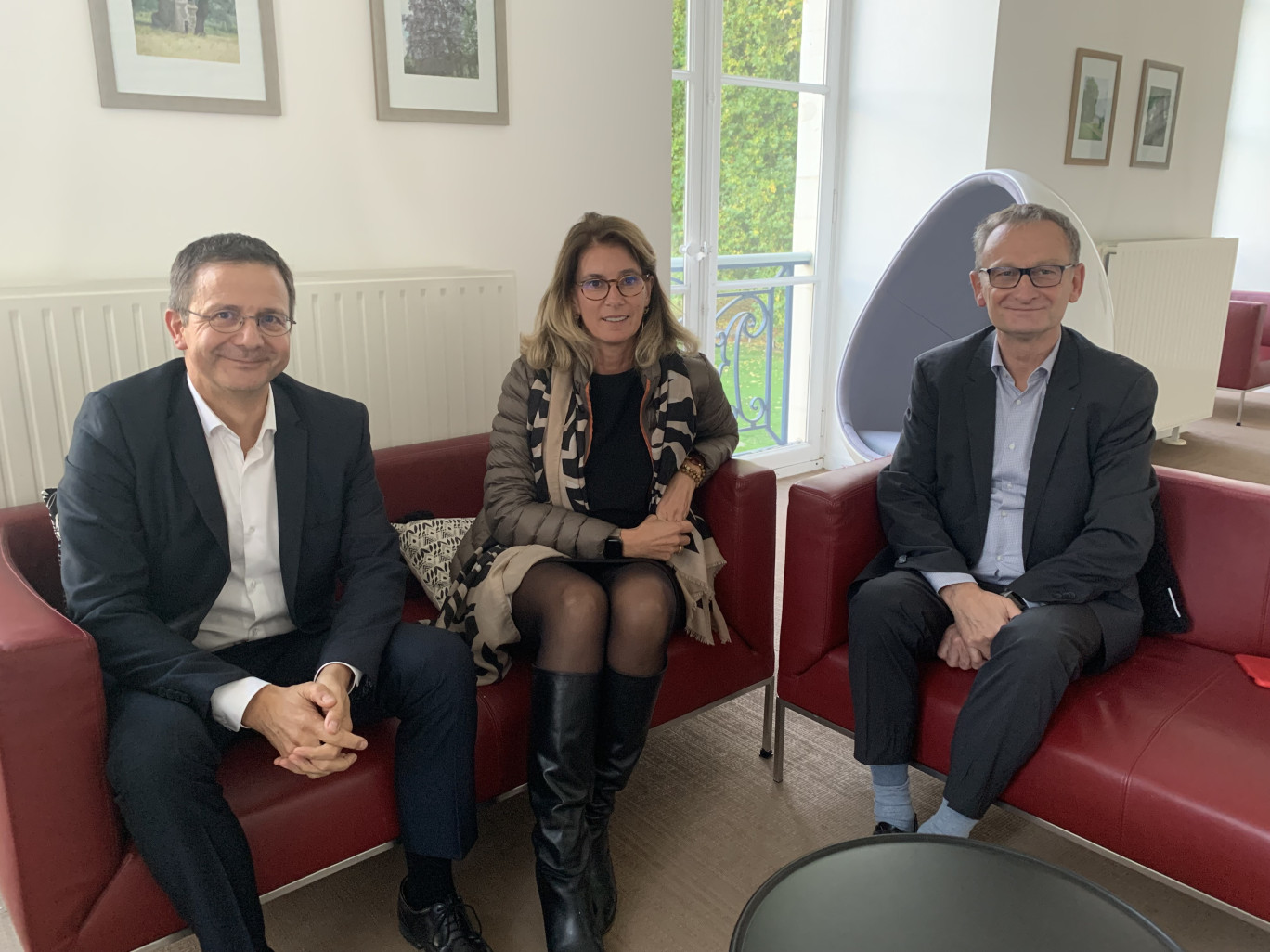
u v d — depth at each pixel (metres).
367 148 2.24
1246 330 4.96
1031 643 1.49
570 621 1.50
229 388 1.38
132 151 1.93
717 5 3.56
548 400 1.82
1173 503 1.78
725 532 1.91
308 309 2.01
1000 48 3.65
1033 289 1.68
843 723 1.83
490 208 2.48
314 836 1.36
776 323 4.19
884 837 1.15
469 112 2.37
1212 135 5.00
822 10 4.00
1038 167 4.00
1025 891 1.06
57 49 1.82
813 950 0.97
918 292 3.11
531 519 1.74
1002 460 1.81
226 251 1.35
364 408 1.62
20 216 1.84
